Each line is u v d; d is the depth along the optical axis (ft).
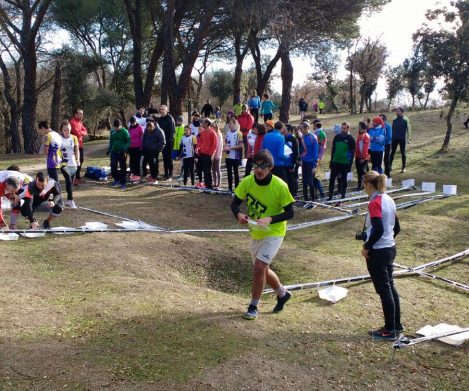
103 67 121.80
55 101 91.61
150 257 25.77
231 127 43.93
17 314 17.47
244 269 26.61
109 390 13.08
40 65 112.98
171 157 52.39
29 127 81.20
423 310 20.68
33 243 26.63
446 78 65.57
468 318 20.18
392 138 54.24
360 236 18.15
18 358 14.37
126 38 124.36
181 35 94.84
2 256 23.95
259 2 68.64
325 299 21.25
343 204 41.60
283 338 16.70
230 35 97.66
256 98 75.10
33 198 29.32
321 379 14.55
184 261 26.20
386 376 15.19
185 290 21.13
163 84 85.25
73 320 17.28
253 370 14.44
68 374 13.69
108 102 114.93
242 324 17.31
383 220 17.17
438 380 15.25
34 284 20.68
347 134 42.09
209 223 35.86
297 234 33.27
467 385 15.05
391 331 17.60
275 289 19.17
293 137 39.04
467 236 31.68
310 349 16.21
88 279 21.79
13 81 112.98
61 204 30.12
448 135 66.95
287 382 14.14
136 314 17.71
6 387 12.97
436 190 48.98
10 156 73.92
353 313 19.88
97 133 123.95
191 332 16.40
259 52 102.42
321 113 150.82
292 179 39.81
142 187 47.75
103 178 51.85
